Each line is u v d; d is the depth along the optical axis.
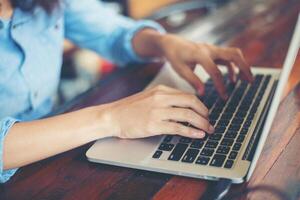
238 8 1.50
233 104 0.86
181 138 0.76
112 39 1.25
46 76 1.16
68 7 1.25
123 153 0.75
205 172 0.66
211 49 1.00
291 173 0.68
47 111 1.19
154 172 0.71
